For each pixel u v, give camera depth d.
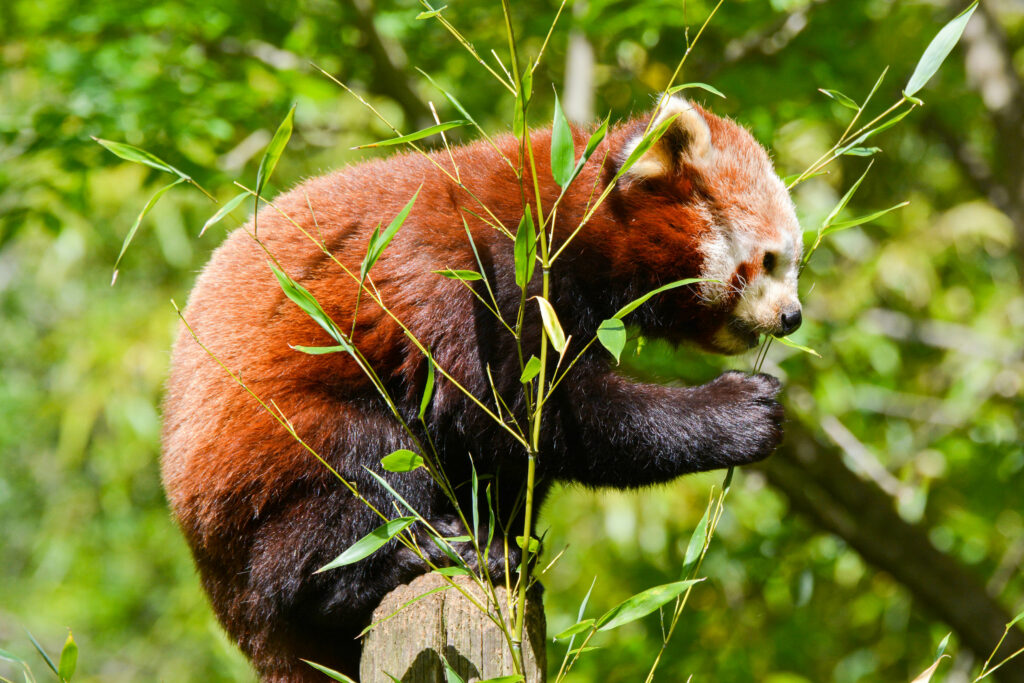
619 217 7.21
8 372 20.62
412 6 12.61
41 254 18.30
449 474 6.96
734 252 7.41
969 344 15.68
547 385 6.71
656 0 11.16
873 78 13.09
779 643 13.53
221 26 12.07
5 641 19.44
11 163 11.74
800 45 12.57
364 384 6.75
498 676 5.26
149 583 20.03
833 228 6.42
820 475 13.09
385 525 5.24
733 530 14.64
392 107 14.24
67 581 20.25
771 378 7.28
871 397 15.46
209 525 6.64
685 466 7.02
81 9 12.01
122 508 19.30
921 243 15.96
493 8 12.33
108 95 11.28
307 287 6.78
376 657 5.42
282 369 6.66
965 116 15.42
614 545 15.05
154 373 16.17
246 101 11.96
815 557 14.01
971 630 12.80
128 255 18.53
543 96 13.84
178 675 19.05
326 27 12.62
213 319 6.95
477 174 7.02
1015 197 14.04
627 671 11.96
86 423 16.20
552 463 6.93
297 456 6.52
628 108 12.95
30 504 20.81
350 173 7.28
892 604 15.09
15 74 13.70
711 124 7.73
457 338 6.65
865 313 15.82
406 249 6.74
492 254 6.73
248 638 6.71
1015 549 13.48
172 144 11.30
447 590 5.43
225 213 5.21
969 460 13.83
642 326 7.77
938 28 13.69
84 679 18.33
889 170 16.14
